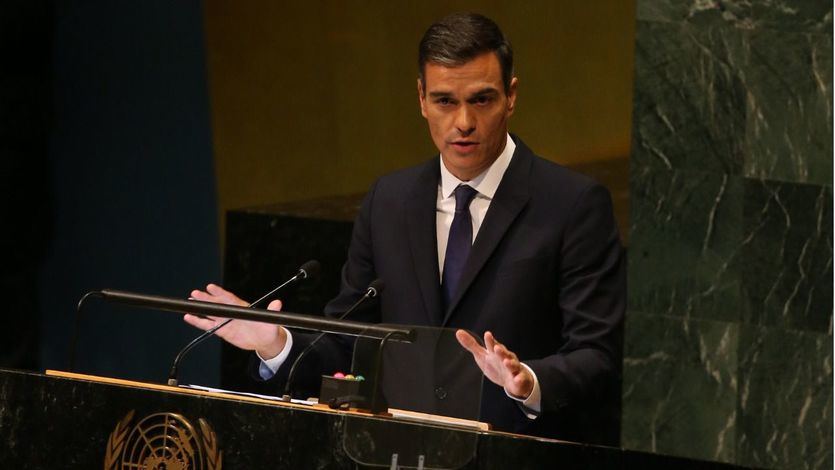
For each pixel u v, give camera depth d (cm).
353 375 919
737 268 1909
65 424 917
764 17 1891
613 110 1964
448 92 1088
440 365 938
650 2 1934
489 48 1089
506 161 1154
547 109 2014
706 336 1919
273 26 2233
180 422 889
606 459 858
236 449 879
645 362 1936
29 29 2309
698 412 1920
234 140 2261
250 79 2250
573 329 1105
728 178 1908
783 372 1897
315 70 2212
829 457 1875
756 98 1897
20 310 2361
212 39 2272
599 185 1149
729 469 980
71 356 995
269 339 1073
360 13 2180
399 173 1200
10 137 2319
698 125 1917
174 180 2303
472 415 926
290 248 2078
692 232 1923
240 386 2011
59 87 2366
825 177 1880
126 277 2339
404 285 1143
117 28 2334
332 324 919
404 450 850
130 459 898
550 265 1124
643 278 1941
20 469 927
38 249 2373
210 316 959
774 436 1898
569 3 1994
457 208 1145
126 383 915
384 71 2169
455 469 841
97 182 2355
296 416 869
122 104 2338
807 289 1888
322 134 2209
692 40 1916
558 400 1028
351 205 2166
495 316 1113
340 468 858
